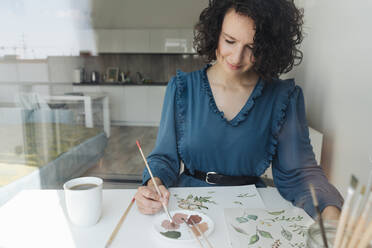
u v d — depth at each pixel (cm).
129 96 511
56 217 59
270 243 49
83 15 515
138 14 518
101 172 286
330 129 100
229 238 51
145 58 551
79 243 50
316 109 114
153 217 59
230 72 80
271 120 84
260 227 54
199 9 510
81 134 299
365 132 77
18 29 478
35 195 70
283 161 79
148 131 473
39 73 493
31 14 486
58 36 509
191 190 74
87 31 523
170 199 68
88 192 54
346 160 88
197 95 87
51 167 223
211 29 78
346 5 89
